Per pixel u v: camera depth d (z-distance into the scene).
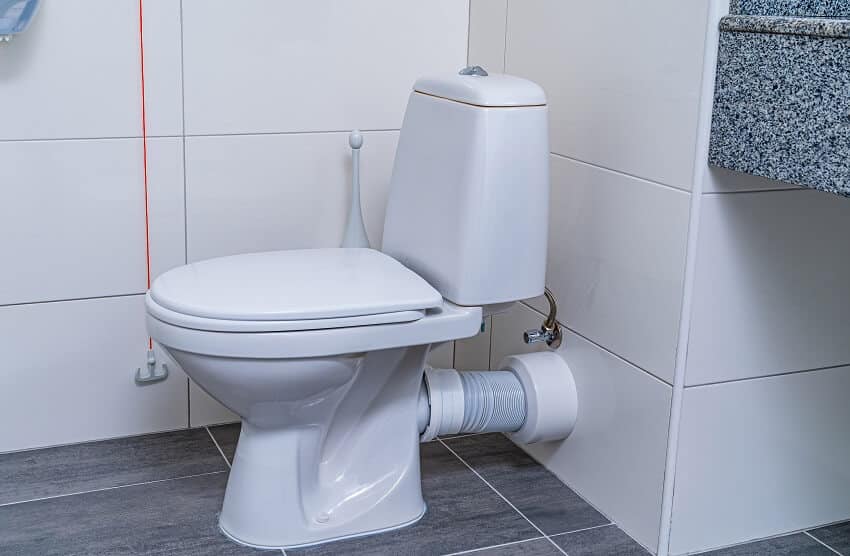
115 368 2.04
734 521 1.75
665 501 1.67
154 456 2.00
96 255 1.97
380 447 1.78
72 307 1.97
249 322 1.47
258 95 2.02
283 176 2.08
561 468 1.97
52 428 2.02
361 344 1.55
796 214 1.62
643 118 1.65
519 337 2.10
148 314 1.56
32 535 1.69
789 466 1.77
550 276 1.96
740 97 1.46
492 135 1.62
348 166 2.13
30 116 1.85
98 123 1.91
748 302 1.63
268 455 1.67
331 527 1.71
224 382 1.54
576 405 1.90
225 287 1.57
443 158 1.70
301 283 1.61
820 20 1.31
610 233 1.76
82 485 1.87
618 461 1.79
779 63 1.38
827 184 1.32
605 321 1.79
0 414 1.97
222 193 2.04
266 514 1.68
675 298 1.61
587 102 1.79
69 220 1.93
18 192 1.88
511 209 1.66
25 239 1.90
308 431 1.68
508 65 2.05
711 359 1.63
